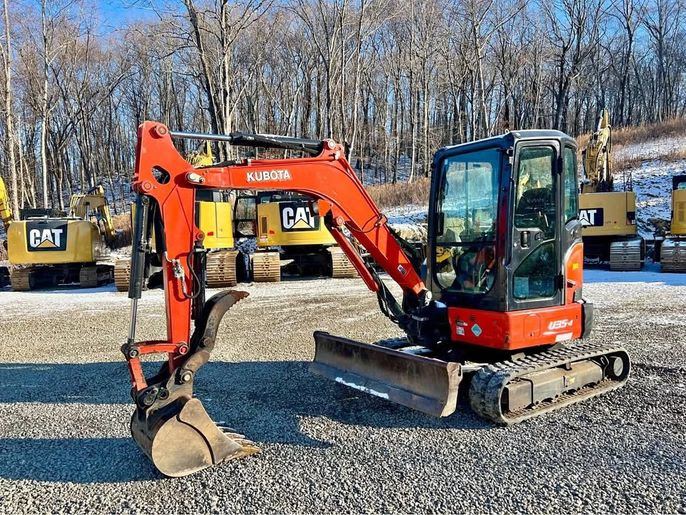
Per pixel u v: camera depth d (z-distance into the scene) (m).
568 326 5.01
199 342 3.90
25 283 14.45
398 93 39.94
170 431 3.66
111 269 16.25
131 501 3.41
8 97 25.05
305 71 37.66
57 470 3.86
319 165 4.72
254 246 17.36
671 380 5.46
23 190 31.73
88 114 36.84
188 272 3.95
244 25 20.89
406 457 3.94
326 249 14.72
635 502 3.24
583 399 4.97
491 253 4.84
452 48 34.34
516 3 31.67
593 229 15.06
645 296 10.27
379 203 26.02
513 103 41.03
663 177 23.36
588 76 43.59
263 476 3.69
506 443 4.14
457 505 3.26
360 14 27.02
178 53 30.52
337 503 3.32
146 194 3.81
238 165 4.27
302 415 4.84
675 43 48.28
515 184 4.70
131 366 3.76
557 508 3.20
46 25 28.08
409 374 4.61
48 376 6.31
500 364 4.70
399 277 5.25
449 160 5.30
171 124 42.97
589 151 16.70
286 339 7.74
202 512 3.27
